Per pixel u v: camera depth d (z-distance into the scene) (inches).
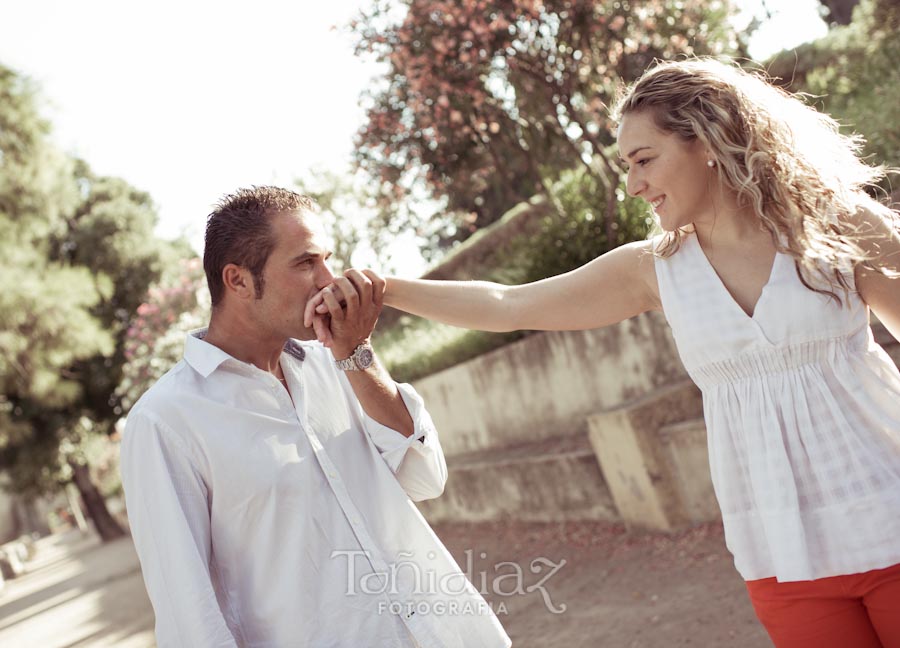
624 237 305.0
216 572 81.6
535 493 290.4
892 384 74.9
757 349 73.6
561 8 316.2
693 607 169.8
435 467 92.6
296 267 84.2
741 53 377.4
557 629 185.8
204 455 81.1
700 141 74.5
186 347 86.0
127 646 327.0
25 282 649.0
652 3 325.7
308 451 84.8
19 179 711.1
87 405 1019.9
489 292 87.9
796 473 72.9
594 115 354.0
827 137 77.0
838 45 377.4
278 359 90.5
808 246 71.6
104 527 1117.7
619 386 273.3
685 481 222.4
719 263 76.8
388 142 393.4
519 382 320.8
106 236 1021.8
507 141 390.9
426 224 697.6
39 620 550.6
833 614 72.4
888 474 71.6
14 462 992.2
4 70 698.2
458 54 335.3
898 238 73.2
